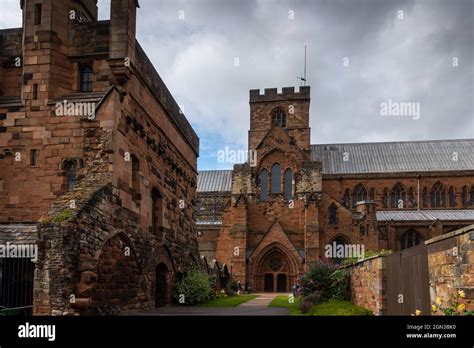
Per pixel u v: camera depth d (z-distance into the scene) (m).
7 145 24.92
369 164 77.31
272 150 68.44
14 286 20.58
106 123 23.52
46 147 24.52
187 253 37.97
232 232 64.75
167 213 32.78
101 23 26.03
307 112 74.50
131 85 25.52
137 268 25.84
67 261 18.22
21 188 24.53
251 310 27.72
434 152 78.06
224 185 82.38
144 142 27.92
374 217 63.38
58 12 25.92
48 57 25.33
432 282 13.07
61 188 24.16
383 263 18.94
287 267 62.81
